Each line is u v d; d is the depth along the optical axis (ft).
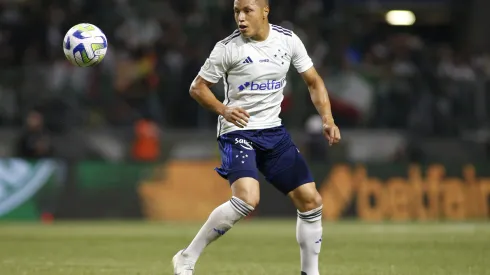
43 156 212.84
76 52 88.17
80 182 207.10
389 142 241.55
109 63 236.84
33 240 141.59
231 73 77.30
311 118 226.58
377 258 110.42
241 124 74.18
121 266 99.30
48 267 97.50
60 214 205.77
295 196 77.20
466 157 237.45
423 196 221.87
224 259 110.01
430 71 248.32
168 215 209.67
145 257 112.47
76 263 103.09
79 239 143.74
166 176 210.38
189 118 235.20
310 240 77.66
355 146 240.12
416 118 242.37
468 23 306.14
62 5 259.60
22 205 204.23
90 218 207.21
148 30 259.80
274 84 77.61
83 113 226.99
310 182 77.15
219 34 259.19
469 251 120.78
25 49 249.55
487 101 245.04
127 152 225.15
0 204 203.21
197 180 211.41
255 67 76.64
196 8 266.98
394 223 201.87
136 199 209.15
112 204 208.33
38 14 253.85
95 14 258.78
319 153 224.94
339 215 217.36
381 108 243.60
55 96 226.17
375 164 220.64
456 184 224.12
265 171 77.82
